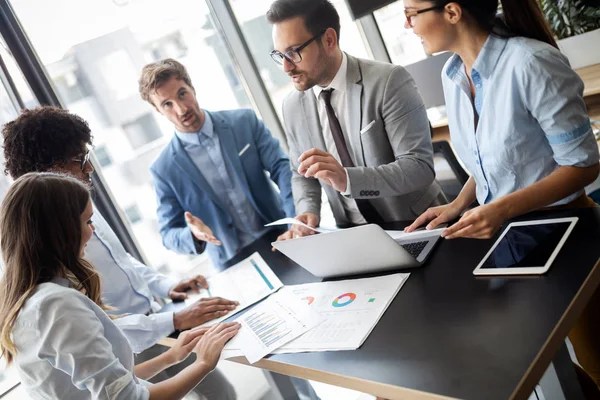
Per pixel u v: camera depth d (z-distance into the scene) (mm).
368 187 1599
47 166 1629
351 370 1026
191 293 1879
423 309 1139
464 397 824
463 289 1145
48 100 2695
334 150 1868
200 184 2254
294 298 1467
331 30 1650
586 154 1148
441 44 1262
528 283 1059
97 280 1338
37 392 1197
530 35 1186
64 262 1234
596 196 1852
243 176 2287
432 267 1305
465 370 887
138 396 1157
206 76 3359
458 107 1405
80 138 1687
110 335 1244
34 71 2654
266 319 1407
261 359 1218
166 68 2148
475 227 1155
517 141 1247
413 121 1694
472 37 1227
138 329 1605
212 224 2311
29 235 1197
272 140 2406
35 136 1602
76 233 1241
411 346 1026
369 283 1364
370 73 1711
